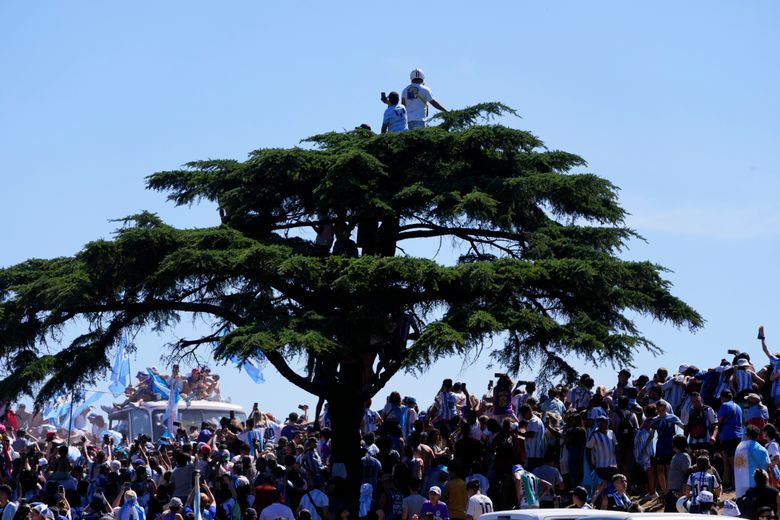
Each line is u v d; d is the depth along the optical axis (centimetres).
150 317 4528
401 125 4909
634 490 4072
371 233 4700
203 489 4069
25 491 4391
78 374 4359
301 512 3509
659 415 3875
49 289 4259
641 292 4331
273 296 4412
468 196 4244
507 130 4584
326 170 4569
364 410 4869
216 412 6531
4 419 5556
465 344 3906
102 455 4581
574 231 4531
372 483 4097
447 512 3462
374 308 4169
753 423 3809
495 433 4056
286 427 4872
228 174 4691
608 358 3991
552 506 3631
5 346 4353
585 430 3944
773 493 3069
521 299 4328
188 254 4144
